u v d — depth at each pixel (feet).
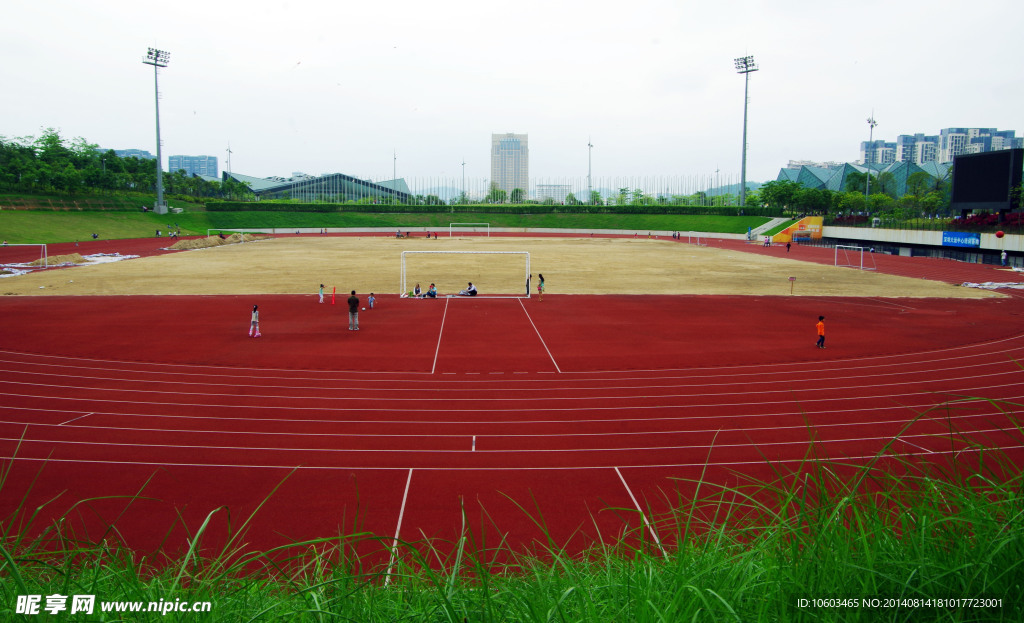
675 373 72.33
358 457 47.83
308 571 31.60
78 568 16.58
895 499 15.25
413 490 42.50
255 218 388.57
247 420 55.52
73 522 37.14
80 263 191.62
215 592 14.15
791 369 74.23
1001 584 11.73
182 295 131.13
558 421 55.88
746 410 58.70
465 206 436.35
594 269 189.78
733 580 13.20
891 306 122.52
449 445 50.29
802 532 14.26
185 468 45.39
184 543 35.01
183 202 406.00
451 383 67.77
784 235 312.29
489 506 40.32
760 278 168.35
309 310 114.32
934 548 13.10
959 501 13.93
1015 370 73.36
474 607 13.41
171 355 79.15
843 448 48.52
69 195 343.05
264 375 70.38
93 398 61.11
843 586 12.08
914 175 402.72
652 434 52.54
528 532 36.88
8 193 318.86
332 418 56.34
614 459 47.50
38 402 59.67
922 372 72.54
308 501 40.73
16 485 42.04
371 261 208.13
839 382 68.39
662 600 12.42
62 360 76.13
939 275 175.11
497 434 52.65
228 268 182.50
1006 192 198.80
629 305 123.24
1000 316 110.93
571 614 12.91
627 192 543.39
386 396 63.00
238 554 33.91
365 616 13.42
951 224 226.58
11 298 124.98
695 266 199.11
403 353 81.46
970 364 76.43
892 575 12.25
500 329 98.17
